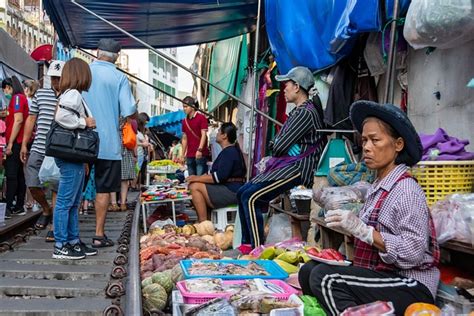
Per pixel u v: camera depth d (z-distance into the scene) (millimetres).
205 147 12414
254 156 10492
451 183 4215
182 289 3914
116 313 4027
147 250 5984
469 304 3137
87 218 9172
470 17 3979
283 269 4625
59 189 5566
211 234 7797
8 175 8492
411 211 3178
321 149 6172
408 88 6117
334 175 5348
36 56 16625
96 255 5895
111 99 6285
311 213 5891
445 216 3625
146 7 9172
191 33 11172
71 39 11414
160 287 4570
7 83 9383
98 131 6184
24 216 8484
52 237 6680
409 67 6047
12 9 29359
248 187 6125
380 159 3355
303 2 6918
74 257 5613
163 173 16703
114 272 5043
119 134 6406
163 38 11516
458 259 4238
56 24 10203
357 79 6605
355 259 3537
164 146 26625
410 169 4270
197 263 4754
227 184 8461
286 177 5992
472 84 3818
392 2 5172
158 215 9820
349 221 3207
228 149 8508
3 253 5965
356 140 6547
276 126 9469
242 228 6418
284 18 7090
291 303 3510
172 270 4727
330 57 6473
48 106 7266
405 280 3244
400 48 5957
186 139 12562
